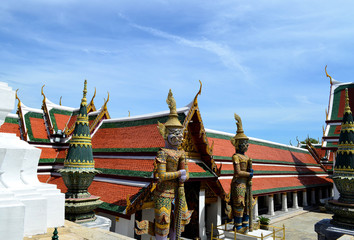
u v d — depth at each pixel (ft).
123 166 51.44
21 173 27.50
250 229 49.55
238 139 51.26
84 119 40.91
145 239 45.01
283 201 98.27
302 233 71.56
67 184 38.96
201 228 52.47
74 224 29.60
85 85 42.65
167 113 55.42
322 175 128.26
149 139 53.16
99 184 51.49
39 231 24.43
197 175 50.52
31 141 68.08
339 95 123.34
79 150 39.22
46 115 77.36
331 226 42.52
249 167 50.62
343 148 44.06
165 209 29.89
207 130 75.97
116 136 61.72
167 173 29.78
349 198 42.14
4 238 19.27
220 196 56.70
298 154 126.00
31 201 24.02
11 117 72.54
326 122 116.06
